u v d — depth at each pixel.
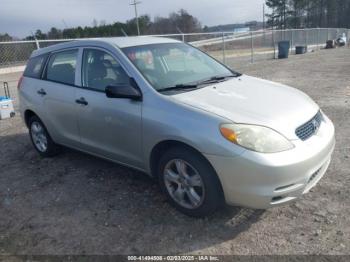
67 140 4.85
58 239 3.37
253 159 2.96
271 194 3.00
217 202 3.32
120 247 3.19
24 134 6.96
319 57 23.03
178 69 4.27
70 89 4.54
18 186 4.58
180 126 3.29
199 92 3.68
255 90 3.88
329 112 7.28
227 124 3.10
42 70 5.16
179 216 3.60
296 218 3.44
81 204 3.98
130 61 3.95
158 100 3.55
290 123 3.22
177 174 3.53
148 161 3.74
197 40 19.88
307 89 10.25
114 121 3.95
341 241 3.06
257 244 3.11
